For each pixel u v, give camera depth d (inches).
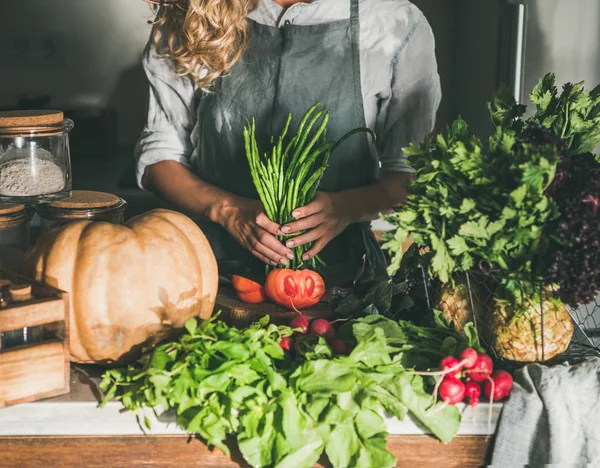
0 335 50.0
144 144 83.7
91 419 50.9
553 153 48.7
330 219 70.4
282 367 51.3
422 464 51.9
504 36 115.1
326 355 50.9
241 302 64.2
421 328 54.7
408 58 79.0
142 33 126.2
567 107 56.4
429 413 49.6
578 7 113.8
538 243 50.6
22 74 127.3
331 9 77.6
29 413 50.7
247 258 81.0
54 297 51.0
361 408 48.0
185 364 48.9
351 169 79.7
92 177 127.2
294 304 62.4
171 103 82.4
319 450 48.4
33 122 61.1
